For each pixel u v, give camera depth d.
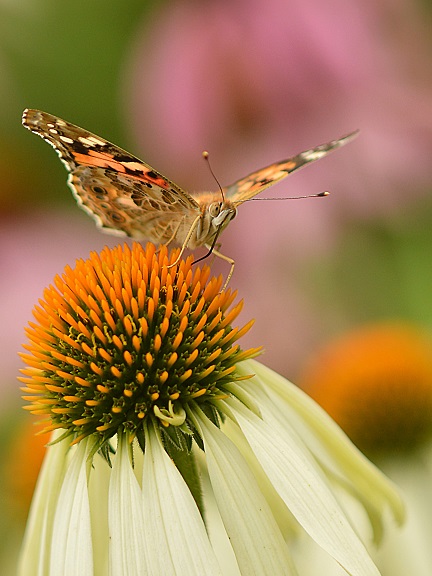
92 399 0.50
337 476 0.51
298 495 0.49
